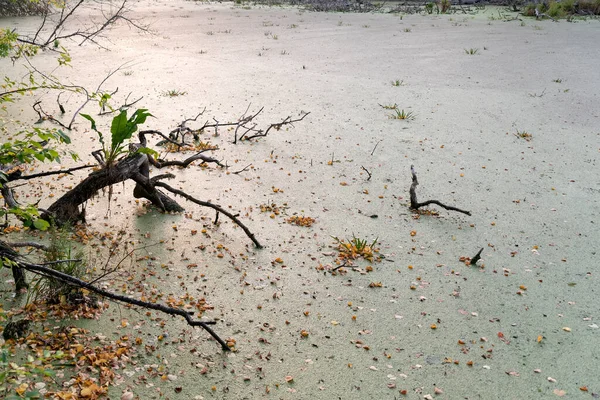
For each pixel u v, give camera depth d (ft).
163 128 20.51
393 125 21.81
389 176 17.08
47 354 6.21
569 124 22.48
